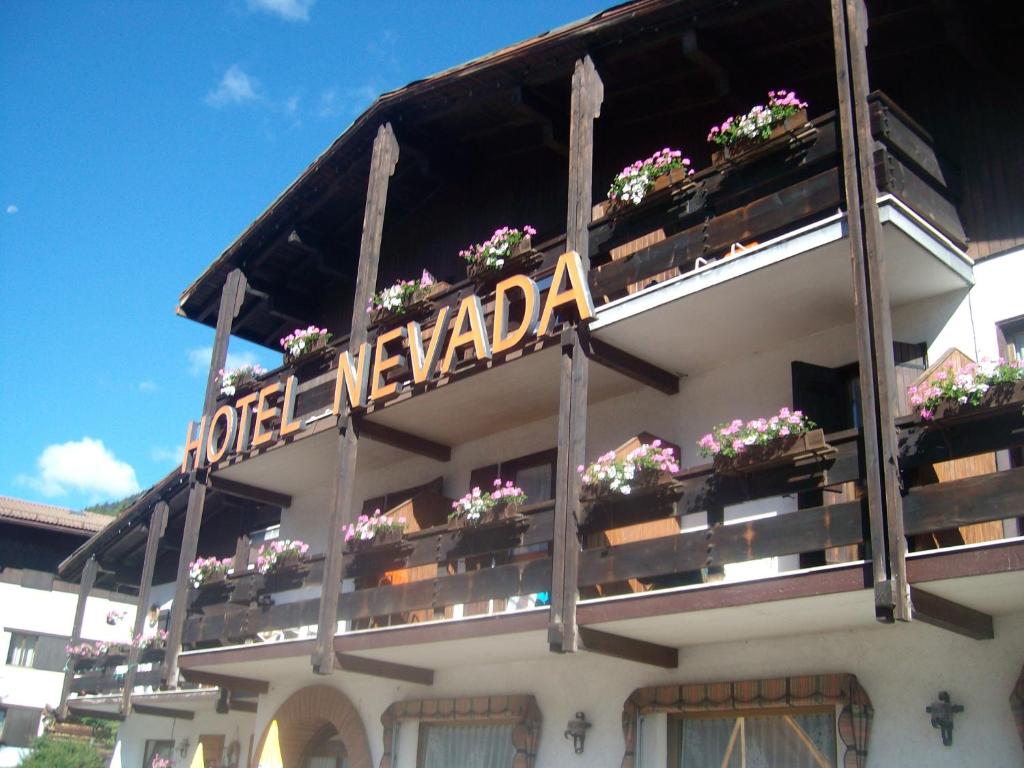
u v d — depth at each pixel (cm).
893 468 721
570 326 1005
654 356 1055
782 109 922
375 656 1145
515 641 998
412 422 1270
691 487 861
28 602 2548
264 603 1291
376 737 1271
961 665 799
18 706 2470
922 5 952
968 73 976
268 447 1388
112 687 1853
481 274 1153
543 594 1139
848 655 866
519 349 1066
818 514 765
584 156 1059
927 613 715
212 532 1922
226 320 1595
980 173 932
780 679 891
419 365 1164
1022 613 777
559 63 1145
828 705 875
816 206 870
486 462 1306
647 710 976
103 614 2647
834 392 932
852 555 886
